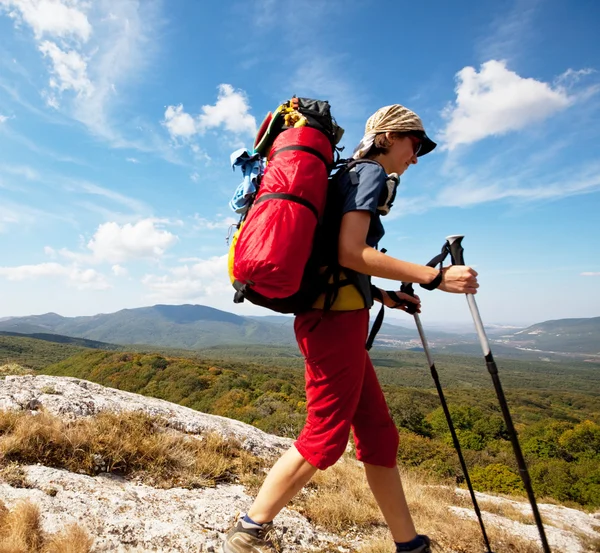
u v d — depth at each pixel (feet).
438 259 4.70
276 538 7.34
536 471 100.32
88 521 6.29
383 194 4.40
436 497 15.31
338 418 4.42
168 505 7.57
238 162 5.23
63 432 8.68
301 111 4.55
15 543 5.09
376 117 5.06
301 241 3.84
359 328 4.50
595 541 14.33
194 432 11.68
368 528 8.98
